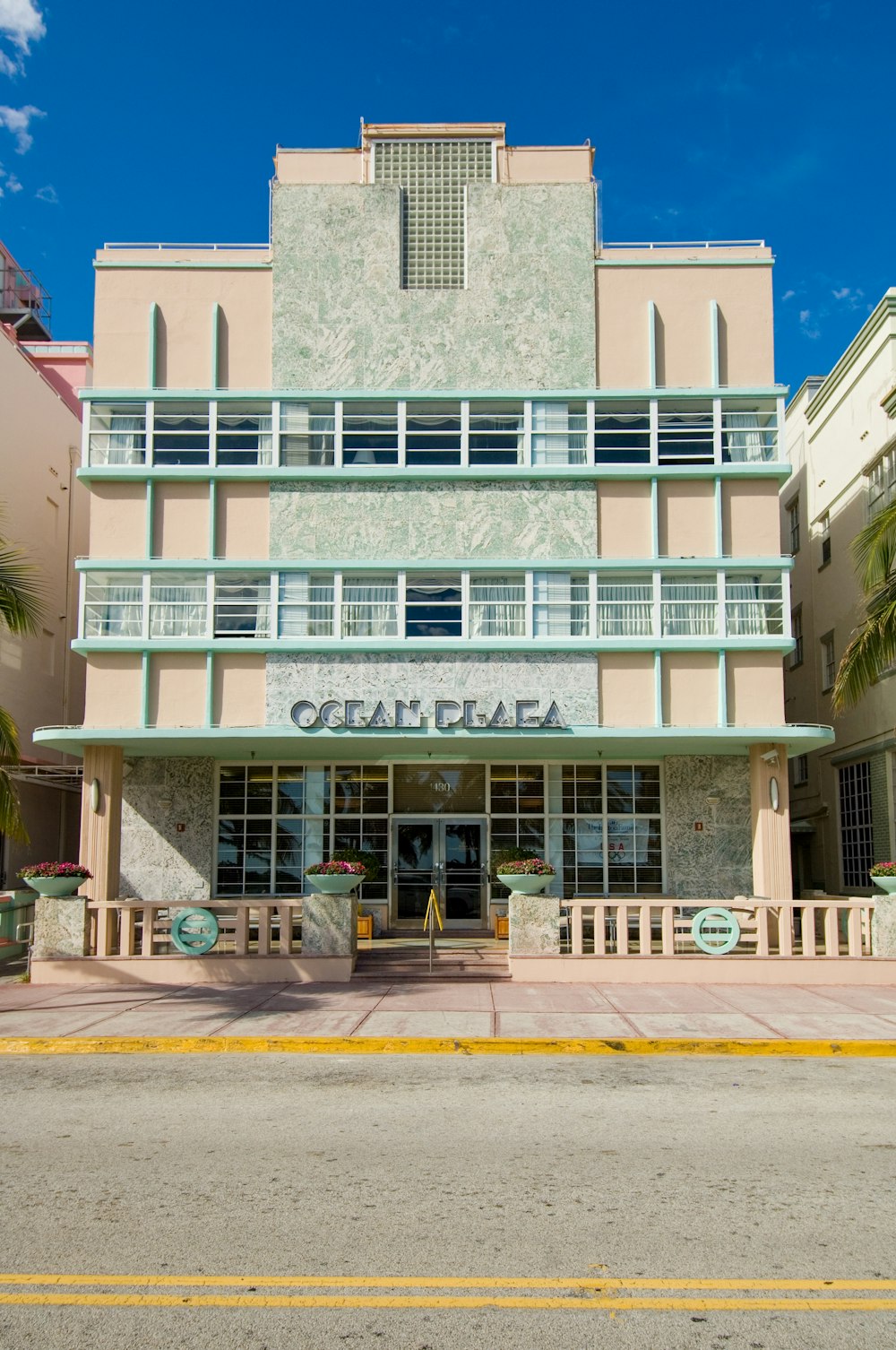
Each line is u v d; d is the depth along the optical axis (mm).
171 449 19953
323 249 20422
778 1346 4598
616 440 20094
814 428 27391
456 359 20156
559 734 18969
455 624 19547
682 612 19578
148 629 19391
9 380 24281
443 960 17344
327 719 18922
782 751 19672
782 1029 12367
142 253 20469
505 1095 9453
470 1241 5770
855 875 24469
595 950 16125
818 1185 6762
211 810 21484
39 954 15867
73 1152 7551
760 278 20344
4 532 24109
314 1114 8727
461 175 20828
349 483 19844
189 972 15750
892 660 21875
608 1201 6430
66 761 26703
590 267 20344
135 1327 4754
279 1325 4770
